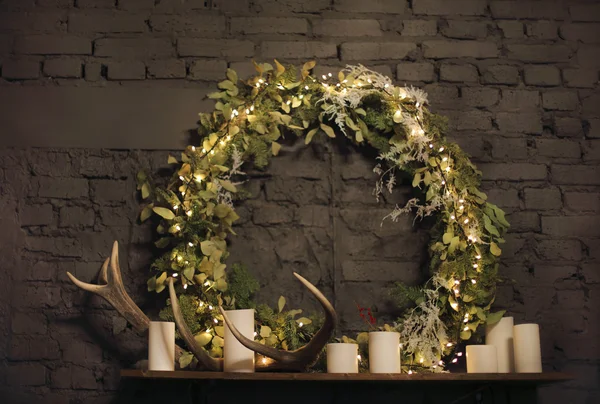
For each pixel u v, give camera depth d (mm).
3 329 2430
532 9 2789
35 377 2404
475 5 2771
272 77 2535
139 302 2463
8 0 2648
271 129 2504
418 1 2758
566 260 2604
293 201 2570
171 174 2549
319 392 2430
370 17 2732
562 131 2695
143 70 2615
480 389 2414
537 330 2295
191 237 2365
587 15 2797
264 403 2410
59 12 2654
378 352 2225
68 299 2465
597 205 2650
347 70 2672
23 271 2471
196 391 2404
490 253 2461
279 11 2707
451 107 2682
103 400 2402
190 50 2643
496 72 2721
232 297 2406
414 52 2711
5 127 2545
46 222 2508
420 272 2557
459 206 2469
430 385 2449
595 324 2566
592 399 2512
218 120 2496
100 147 2555
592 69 2756
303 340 2412
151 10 2674
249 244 2537
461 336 2400
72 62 2611
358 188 2596
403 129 2527
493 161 2656
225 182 2422
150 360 2154
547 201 2641
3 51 2604
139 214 2527
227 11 2691
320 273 2535
